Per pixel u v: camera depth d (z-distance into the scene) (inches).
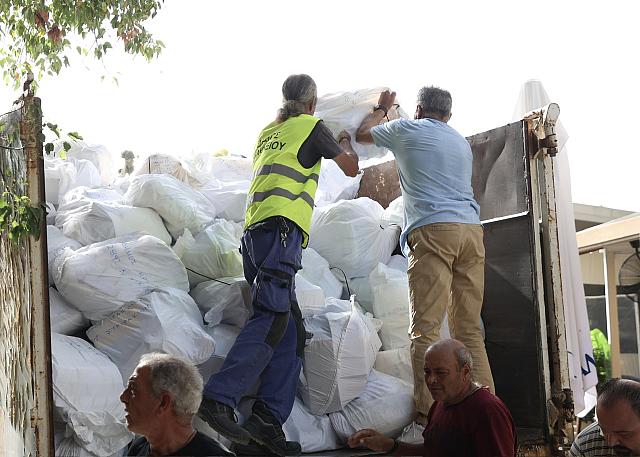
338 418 158.4
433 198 159.2
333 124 186.9
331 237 187.8
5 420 144.3
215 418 137.6
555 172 172.1
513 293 164.4
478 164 175.9
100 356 145.6
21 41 220.4
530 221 161.8
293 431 153.4
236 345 144.4
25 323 131.6
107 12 221.0
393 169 215.5
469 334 159.9
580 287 170.7
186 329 149.6
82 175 204.8
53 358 135.0
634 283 297.6
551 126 162.4
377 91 189.5
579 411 169.2
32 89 138.6
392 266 194.9
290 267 149.8
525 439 159.5
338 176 222.5
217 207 192.7
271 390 147.9
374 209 195.3
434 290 156.4
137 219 171.6
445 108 167.6
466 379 120.6
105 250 155.6
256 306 147.3
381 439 147.6
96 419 136.2
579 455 123.3
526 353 161.0
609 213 390.0
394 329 174.6
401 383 163.9
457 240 157.2
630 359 425.7
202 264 170.2
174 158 201.3
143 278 155.9
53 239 166.9
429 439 122.8
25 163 134.2
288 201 150.9
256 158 158.4
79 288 151.4
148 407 99.2
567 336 166.6
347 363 157.6
